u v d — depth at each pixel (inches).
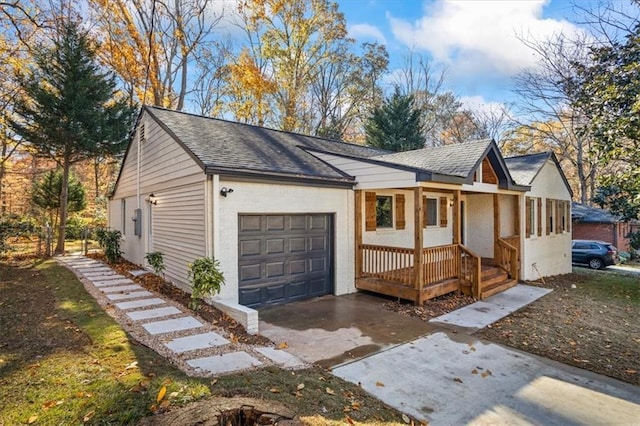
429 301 329.4
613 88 306.7
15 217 585.9
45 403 126.0
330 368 182.4
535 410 149.5
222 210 273.6
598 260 674.8
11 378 146.1
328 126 1069.1
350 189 363.9
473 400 156.0
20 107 550.0
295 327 249.9
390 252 356.8
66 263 483.5
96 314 245.1
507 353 212.4
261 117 917.8
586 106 433.1
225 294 275.3
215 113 915.4
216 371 160.6
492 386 169.9
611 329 272.4
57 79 554.3
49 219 717.3
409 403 151.4
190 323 233.1
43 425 113.0
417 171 304.3
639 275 571.5
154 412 117.8
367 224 384.8
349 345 216.4
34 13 528.1
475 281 346.9
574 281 490.9
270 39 932.0
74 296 297.0
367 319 271.4
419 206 311.1
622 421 142.9
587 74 437.4
